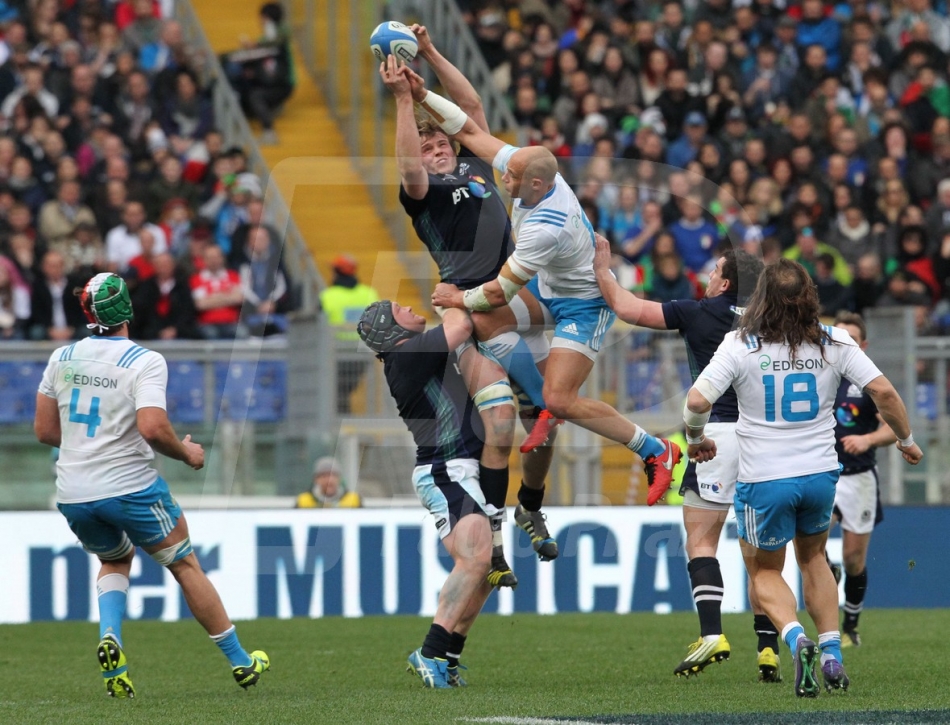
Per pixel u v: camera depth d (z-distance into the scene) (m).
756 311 18.59
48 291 39.47
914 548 35.31
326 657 25.70
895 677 21.64
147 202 43.47
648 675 22.50
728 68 50.06
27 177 42.56
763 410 18.59
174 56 47.56
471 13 50.88
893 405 18.66
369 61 48.16
